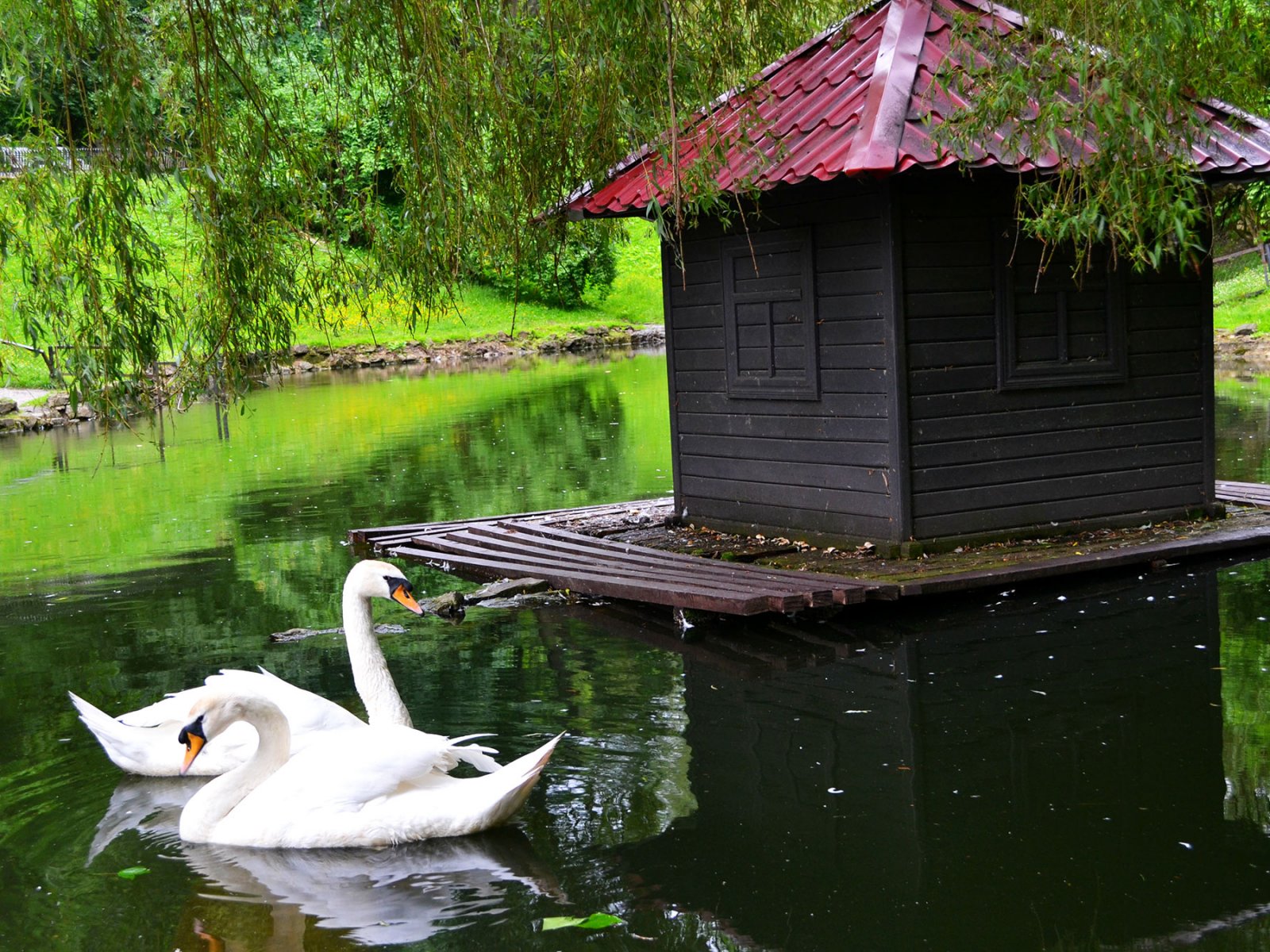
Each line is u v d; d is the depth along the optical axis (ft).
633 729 20.70
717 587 27.73
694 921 14.35
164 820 18.16
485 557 33.73
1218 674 22.22
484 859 16.24
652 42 27.20
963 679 22.58
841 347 31.53
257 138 26.45
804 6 33.78
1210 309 33.96
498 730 20.83
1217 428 56.24
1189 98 29.81
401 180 28.53
